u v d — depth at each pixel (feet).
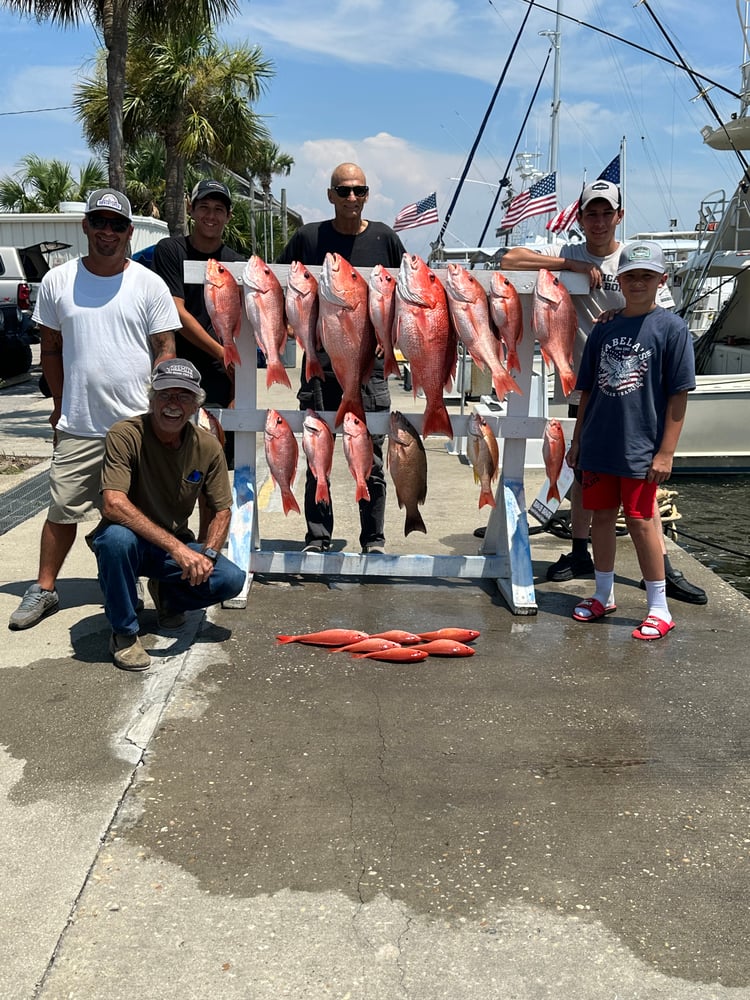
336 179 16.71
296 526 20.85
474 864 8.81
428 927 7.94
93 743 10.88
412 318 14.28
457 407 40.91
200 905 8.14
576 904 8.29
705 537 28.32
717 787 10.28
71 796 9.77
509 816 9.62
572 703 12.26
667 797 10.06
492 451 15.35
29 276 56.18
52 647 13.67
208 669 13.07
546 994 7.23
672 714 12.00
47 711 11.65
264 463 28.86
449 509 23.18
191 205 16.53
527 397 16.46
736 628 15.23
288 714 11.74
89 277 13.84
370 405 17.80
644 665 13.58
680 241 64.69
